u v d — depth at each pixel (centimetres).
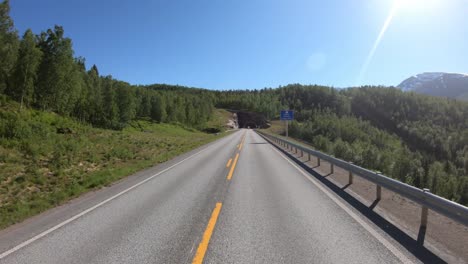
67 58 4822
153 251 471
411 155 6222
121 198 879
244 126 15888
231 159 1945
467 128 12950
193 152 2586
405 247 475
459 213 471
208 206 751
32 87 4362
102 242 517
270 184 1052
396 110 16212
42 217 708
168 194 914
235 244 493
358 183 1074
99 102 6078
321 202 783
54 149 1945
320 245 485
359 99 18038
